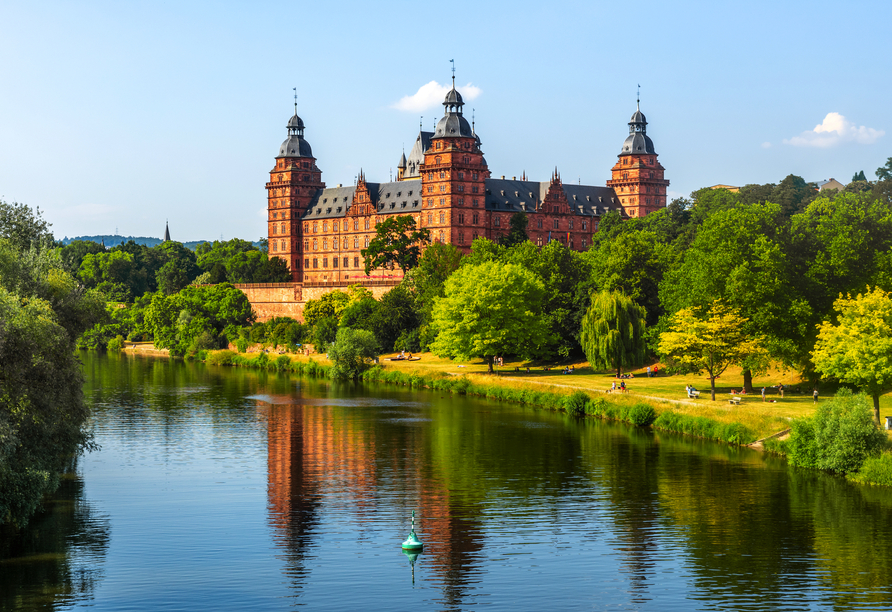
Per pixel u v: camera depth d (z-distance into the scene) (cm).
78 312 5856
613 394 9369
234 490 6366
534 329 11962
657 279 12788
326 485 6506
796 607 4194
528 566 4772
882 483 6131
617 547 5056
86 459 7412
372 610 4184
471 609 4191
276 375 13962
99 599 4300
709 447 7512
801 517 5534
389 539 5238
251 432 8619
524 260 13912
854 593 4356
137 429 8825
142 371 14612
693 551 4975
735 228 9325
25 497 4784
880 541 5094
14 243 6288
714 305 8744
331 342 15438
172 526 5488
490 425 8812
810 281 9131
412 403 10469
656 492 6156
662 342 8712
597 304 10931
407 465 7131
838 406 6544
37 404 4956
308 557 4919
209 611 4166
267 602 4266
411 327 15500
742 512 5675
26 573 4644
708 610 4166
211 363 16050
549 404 9856
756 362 8550
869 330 7112
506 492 6262
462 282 12519
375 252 19512
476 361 13712
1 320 4634
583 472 6769
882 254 9094
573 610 4184
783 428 7425
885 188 18362
